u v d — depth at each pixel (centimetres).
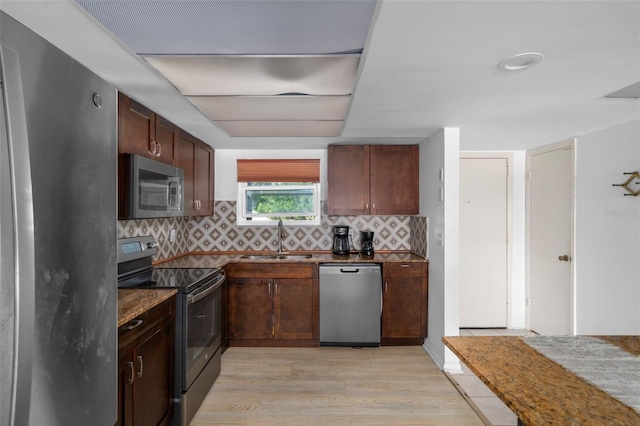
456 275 296
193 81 186
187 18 125
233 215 397
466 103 220
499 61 157
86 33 136
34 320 80
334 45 147
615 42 139
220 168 399
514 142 351
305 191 401
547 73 171
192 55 156
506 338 147
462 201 400
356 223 400
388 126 285
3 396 73
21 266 74
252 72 175
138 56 157
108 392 114
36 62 82
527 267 395
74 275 96
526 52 148
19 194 74
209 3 115
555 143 353
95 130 106
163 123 252
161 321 197
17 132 74
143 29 133
